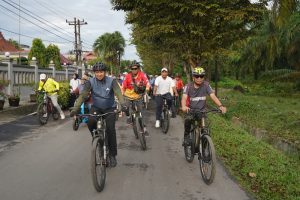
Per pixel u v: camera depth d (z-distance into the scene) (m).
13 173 6.30
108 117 5.99
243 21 15.63
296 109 19.06
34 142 9.02
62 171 6.43
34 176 6.12
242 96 29.67
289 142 10.65
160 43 18.81
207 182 5.78
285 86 33.59
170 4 14.62
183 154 7.88
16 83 20.14
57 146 8.55
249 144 8.87
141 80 8.90
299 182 6.01
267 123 14.26
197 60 17.14
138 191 5.42
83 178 6.02
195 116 6.37
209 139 5.76
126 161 7.18
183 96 6.41
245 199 5.15
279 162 7.32
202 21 15.70
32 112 16.42
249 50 33.31
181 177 6.16
